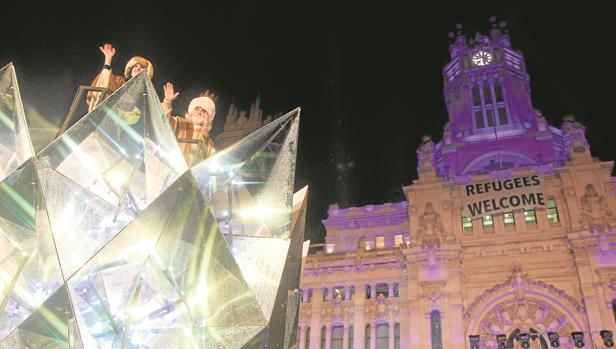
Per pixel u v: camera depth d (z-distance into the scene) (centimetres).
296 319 985
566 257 3922
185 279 784
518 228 4134
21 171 739
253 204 930
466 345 3800
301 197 1109
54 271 732
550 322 3750
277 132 984
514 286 3903
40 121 959
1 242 735
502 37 5522
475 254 4119
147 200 824
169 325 766
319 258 4556
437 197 4412
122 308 743
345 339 4175
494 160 4672
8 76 837
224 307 795
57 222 741
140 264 769
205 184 880
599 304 3644
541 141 4647
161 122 859
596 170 4153
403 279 4231
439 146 5031
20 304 722
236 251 873
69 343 704
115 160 829
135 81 846
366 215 4950
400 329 4044
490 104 5081
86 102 1028
